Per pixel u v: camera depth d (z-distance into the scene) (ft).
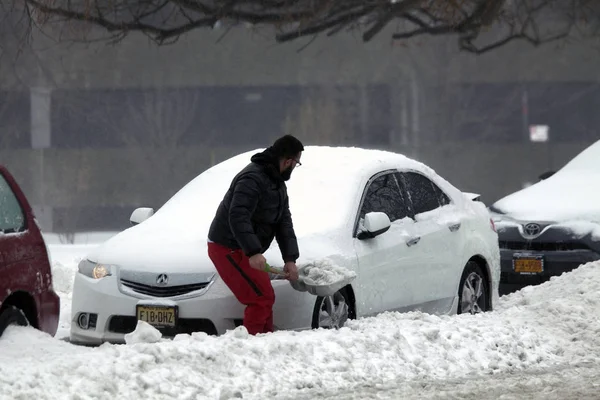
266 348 64.54
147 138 388.57
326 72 395.34
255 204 72.64
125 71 384.68
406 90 398.62
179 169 390.21
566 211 108.27
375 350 68.74
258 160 73.82
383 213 80.53
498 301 97.81
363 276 79.77
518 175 404.36
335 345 67.46
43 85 379.35
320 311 76.48
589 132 402.93
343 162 87.25
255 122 394.93
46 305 69.15
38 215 383.24
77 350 64.69
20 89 377.91
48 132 384.27
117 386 55.98
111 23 184.24
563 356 76.64
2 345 63.82
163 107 388.78
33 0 178.70
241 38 391.65
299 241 77.25
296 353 65.46
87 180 384.47
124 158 387.34
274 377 62.13
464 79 399.44
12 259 65.87
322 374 64.44
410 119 399.44
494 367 71.51
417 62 395.96
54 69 378.32
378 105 397.80
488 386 64.34
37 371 56.08
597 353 77.25
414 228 86.84
